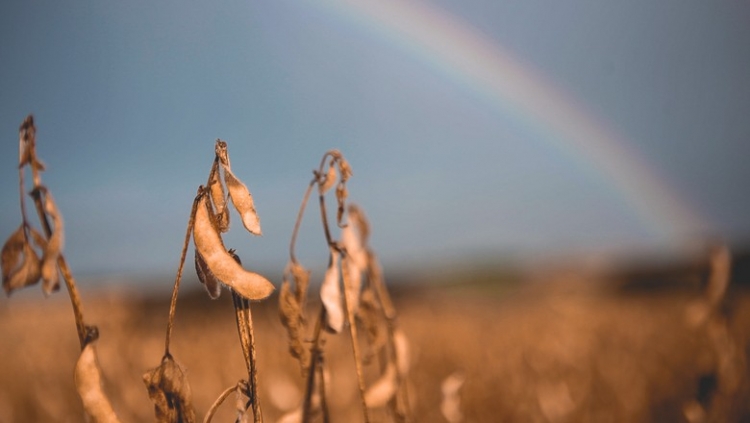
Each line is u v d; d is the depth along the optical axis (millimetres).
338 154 520
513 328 2518
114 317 1131
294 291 519
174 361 432
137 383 998
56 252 396
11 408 1177
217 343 1770
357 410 947
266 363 1229
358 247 561
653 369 1697
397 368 578
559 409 1260
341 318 520
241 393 450
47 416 1138
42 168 403
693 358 1729
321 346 525
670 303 3277
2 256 398
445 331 2418
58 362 1437
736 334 923
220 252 440
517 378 1510
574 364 1679
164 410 429
